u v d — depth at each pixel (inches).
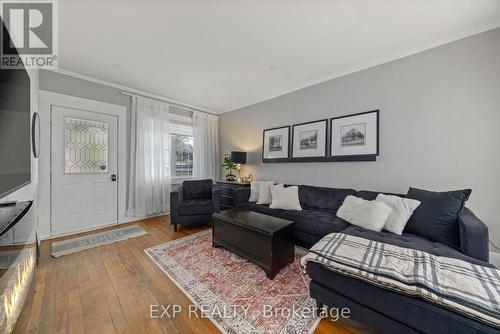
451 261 48.4
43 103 104.6
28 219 52.5
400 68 95.1
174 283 68.0
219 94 150.9
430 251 57.4
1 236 33.9
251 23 74.7
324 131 120.7
